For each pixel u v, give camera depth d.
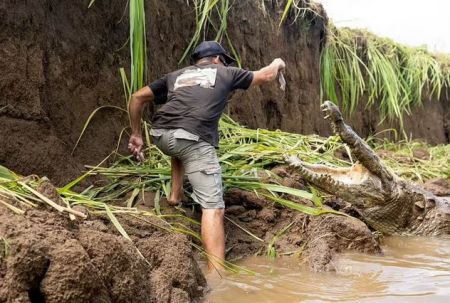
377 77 10.28
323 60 9.03
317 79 8.94
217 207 3.85
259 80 4.26
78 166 4.55
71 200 3.38
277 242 4.16
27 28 4.23
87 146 4.76
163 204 4.25
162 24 5.81
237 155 5.30
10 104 4.07
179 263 2.99
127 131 5.25
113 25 5.20
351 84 9.34
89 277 2.28
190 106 4.03
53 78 4.48
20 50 4.16
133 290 2.57
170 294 2.76
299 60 8.42
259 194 4.56
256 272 3.56
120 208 3.50
